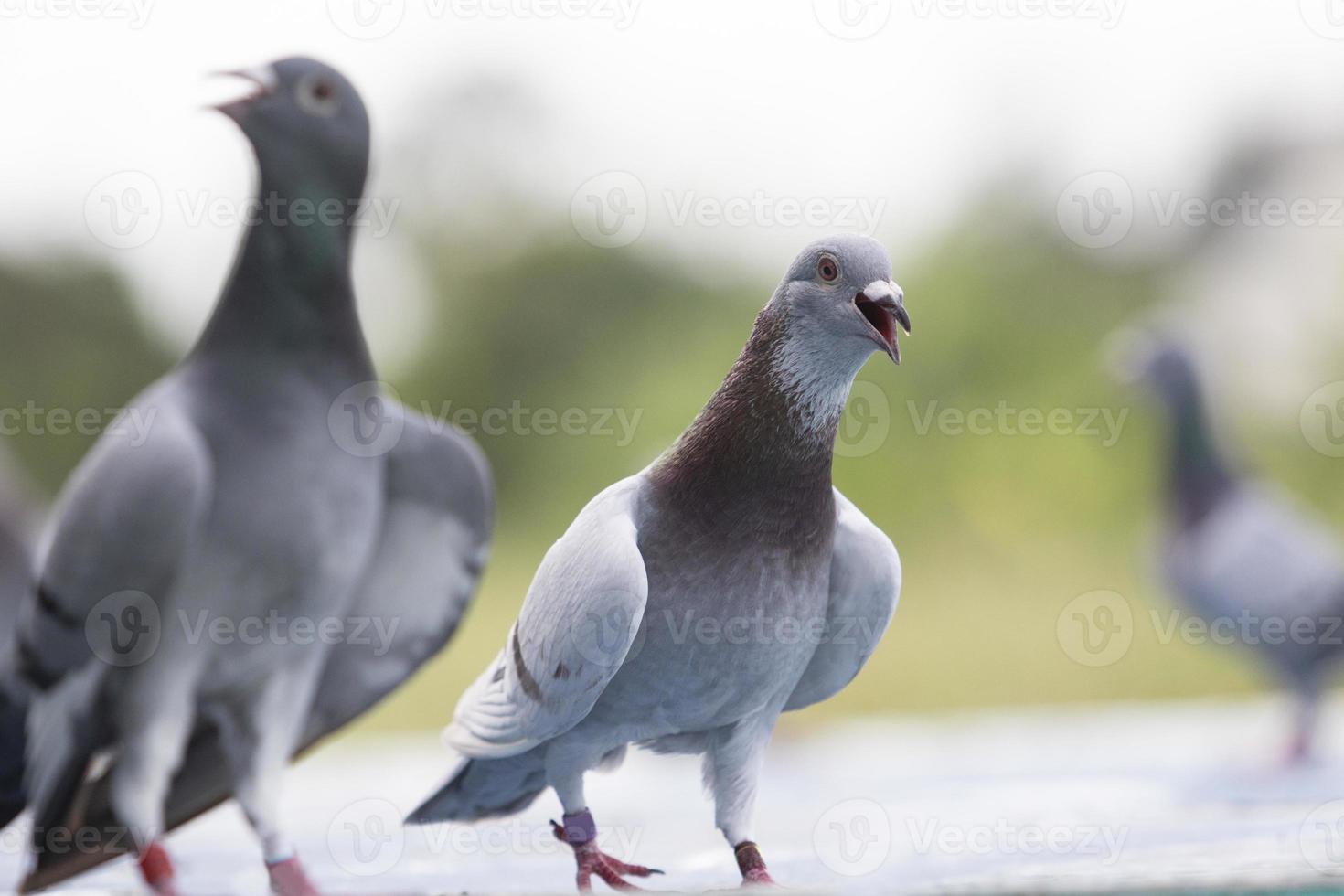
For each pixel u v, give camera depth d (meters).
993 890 3.86
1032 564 22.41
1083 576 21.59
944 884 3.93
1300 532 10.62
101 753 5.33
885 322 4.34
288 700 5.47
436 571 5.92
